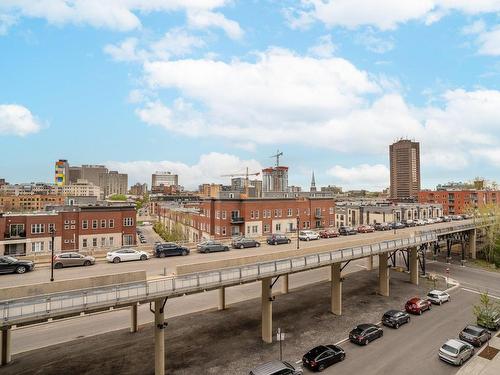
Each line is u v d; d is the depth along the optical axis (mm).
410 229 66750
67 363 23531
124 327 29906
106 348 25766
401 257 61188
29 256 36000
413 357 25094
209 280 22438
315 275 48531
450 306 36469
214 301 37094
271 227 65000
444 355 24344
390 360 24594
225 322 30938
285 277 40062
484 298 31172
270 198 65125
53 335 28141
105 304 18516
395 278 47406
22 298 16703
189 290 21547
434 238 47188
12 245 49219
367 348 26422
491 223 61688
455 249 73375
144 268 31719
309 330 29469
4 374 22078
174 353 25016
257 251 42188
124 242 57500
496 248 60250
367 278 47250
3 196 175750
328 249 31891
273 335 28359
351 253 32719
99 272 30016
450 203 122938
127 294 19188
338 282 33156
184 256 38750
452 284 44625
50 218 51656
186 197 178125
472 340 27109
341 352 24359
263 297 27297
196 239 73625
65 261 32500
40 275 29172
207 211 66625
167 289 20594
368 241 36406
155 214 171750
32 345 26297
